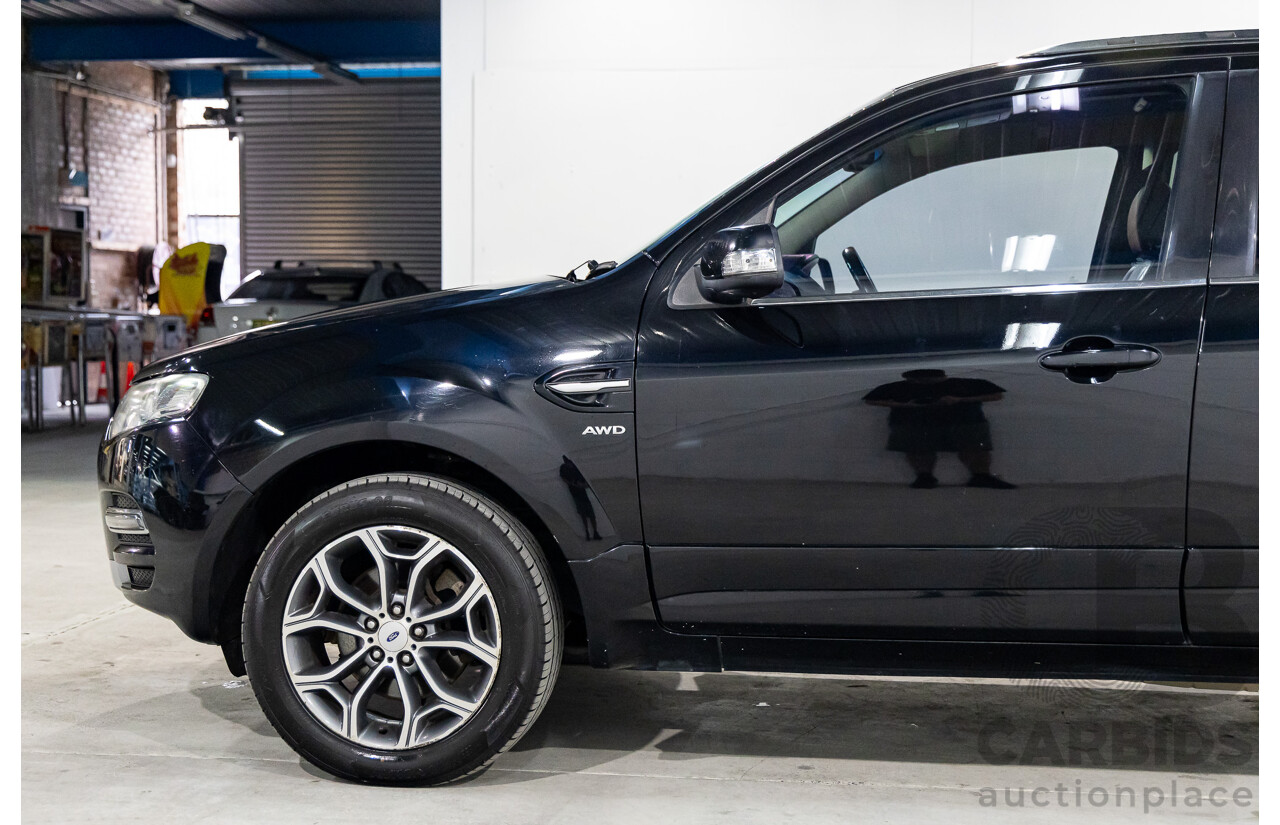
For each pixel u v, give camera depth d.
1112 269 2.33
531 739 2.86
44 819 2.33
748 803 2.43
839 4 5.66
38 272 12.05
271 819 2.33
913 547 2.34
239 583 2.68
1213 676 2.32
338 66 16.80
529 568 2.44
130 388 2.70
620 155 5.88
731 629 2.44
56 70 16.19
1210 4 5.39
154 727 2.93
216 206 19.03
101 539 5.51
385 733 2.50
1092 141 2.39
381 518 2.45
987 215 2.41
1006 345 2.30
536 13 5.86
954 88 2.47
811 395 2.35
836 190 2.46
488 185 5.96
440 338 2.50
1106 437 2.26
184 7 14.12
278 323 2.74
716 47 5.77
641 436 2.40
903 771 2.63
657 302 2.45
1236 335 2.24
